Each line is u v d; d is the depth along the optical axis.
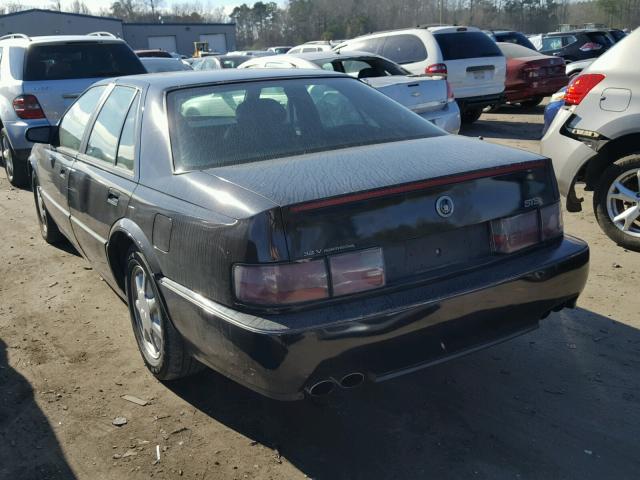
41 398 3.33
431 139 3.38
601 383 3.26
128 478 2.70
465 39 11.26
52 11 49.00
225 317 2.53
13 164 8.34
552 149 5.41
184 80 3.60
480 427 2.95
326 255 2.46
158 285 3.01
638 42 4.95
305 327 2.39
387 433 2.94
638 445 2.77
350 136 3.35
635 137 5.04
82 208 4.08
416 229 2.61
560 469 2.64
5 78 8.12
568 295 3.01
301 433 2.97
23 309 4.51
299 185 2.62
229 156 3.11
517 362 3.51
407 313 2.51
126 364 3.67
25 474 2.75
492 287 2.70
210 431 3.01
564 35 17.53
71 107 4.84
